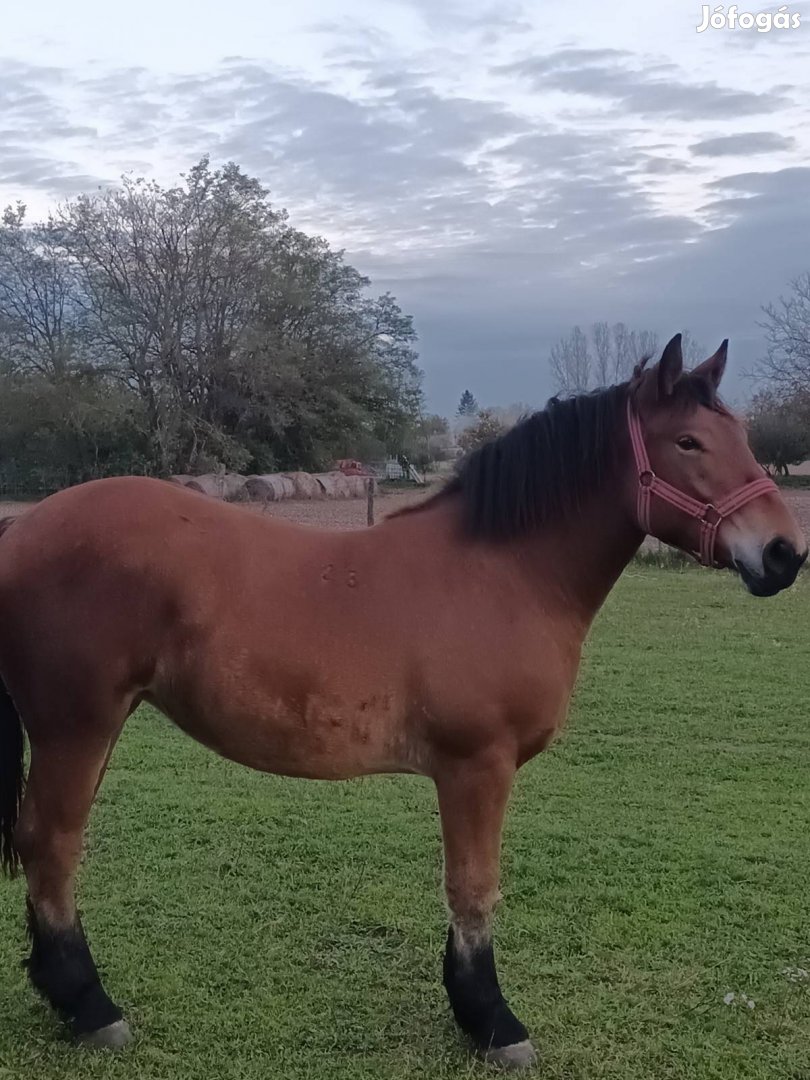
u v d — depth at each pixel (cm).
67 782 269
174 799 477
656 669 764
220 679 259
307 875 394
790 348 2473
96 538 262
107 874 393
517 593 272
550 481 275
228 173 2998
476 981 274
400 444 3716
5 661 269
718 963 330
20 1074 269
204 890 380
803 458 2539
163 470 2920
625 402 279
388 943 344
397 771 273
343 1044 286
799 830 451
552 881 392
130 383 3020
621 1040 289
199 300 2995
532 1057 278
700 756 561
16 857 281
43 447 2911
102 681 262
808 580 1232
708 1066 276
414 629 263
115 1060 276
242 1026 294
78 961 282
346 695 260
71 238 2906
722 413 270
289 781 511
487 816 266
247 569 266
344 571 271
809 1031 294
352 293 3481
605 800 489
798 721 630
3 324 2973
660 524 272
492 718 261
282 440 3341
